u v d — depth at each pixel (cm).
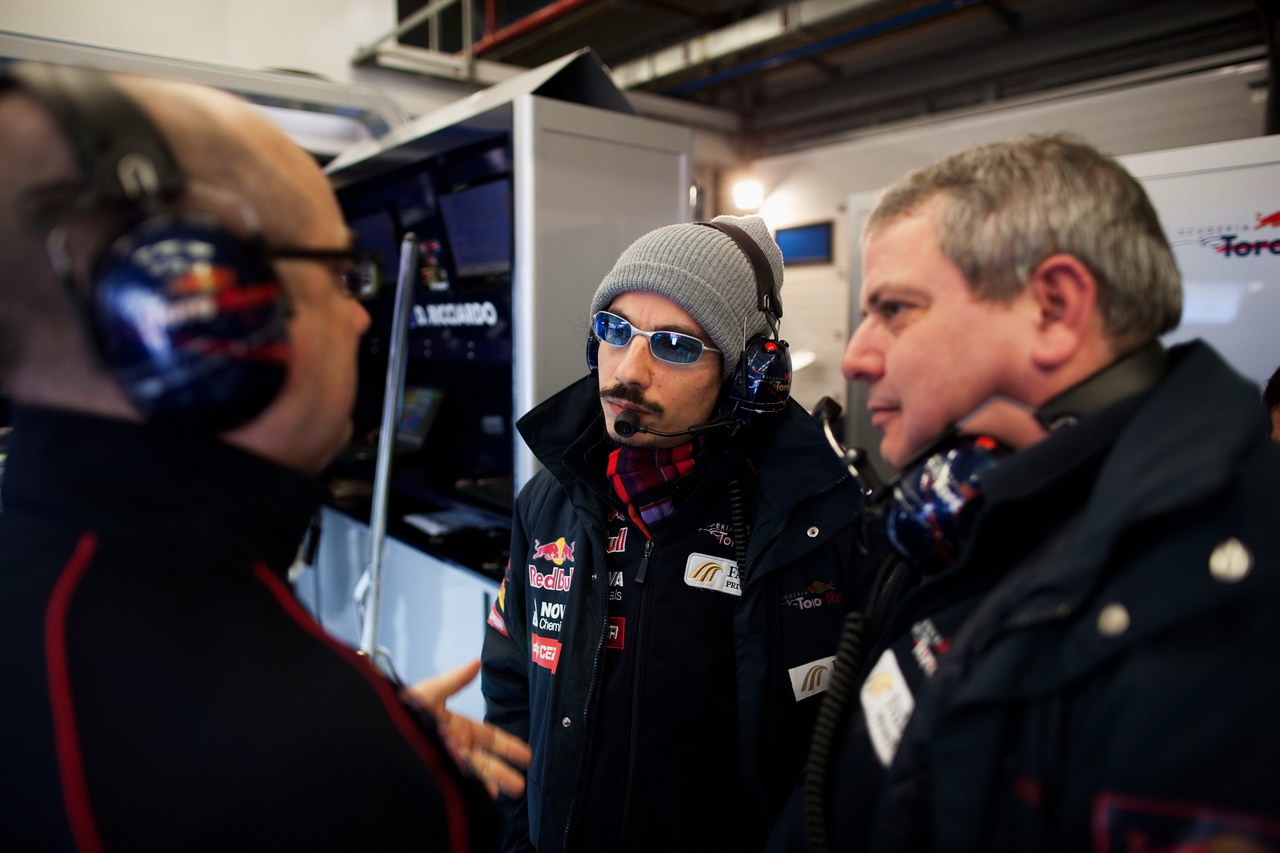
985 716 44
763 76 421
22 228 36
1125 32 299
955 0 283
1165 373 51
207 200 39
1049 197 49
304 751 39
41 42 189
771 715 88
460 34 380
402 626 214
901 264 54
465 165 186
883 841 49
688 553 93
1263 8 245
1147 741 37
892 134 379
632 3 316
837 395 416
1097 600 42
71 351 39
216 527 42
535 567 102
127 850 35
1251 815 34
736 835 89
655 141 174
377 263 51
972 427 54
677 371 91
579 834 89
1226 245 154
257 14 306
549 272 159
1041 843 42
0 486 43
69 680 37
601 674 91
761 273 97
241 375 39
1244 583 38
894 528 59
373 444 262
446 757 46
